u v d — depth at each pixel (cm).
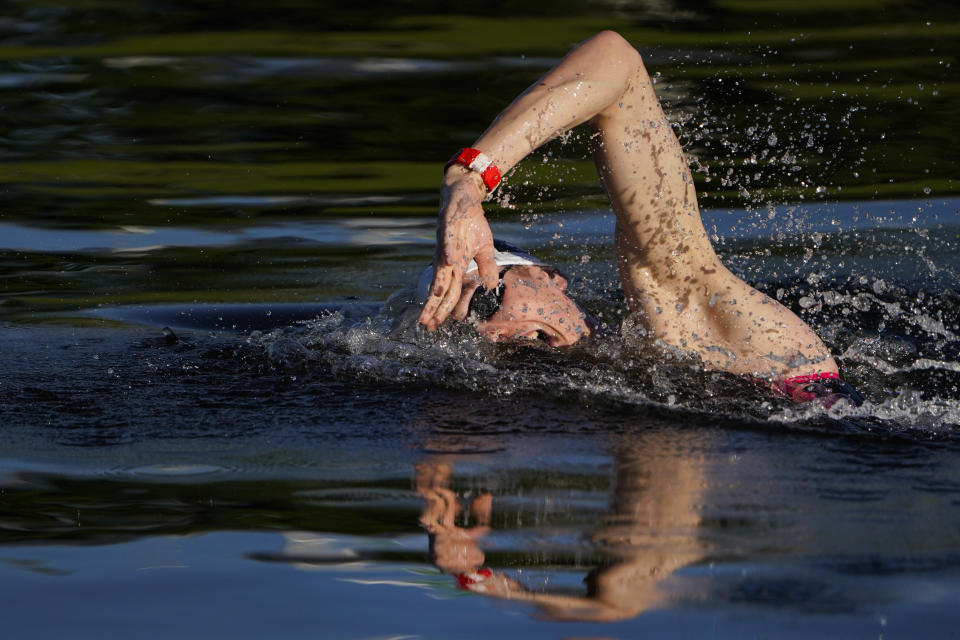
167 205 2359
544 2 4431
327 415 1210
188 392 1297
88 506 985
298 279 1916
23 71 3478
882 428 1178
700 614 786
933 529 917
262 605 820
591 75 1280
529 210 2352
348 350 1423
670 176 1338
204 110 3095
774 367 1344
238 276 1928
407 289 1555
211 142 2827
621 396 1259
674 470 1053
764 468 1055
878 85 3194
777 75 3312
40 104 3130
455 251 1180
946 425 1191
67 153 2719
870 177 2506
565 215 2314
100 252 2066
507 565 861
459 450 1106
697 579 835
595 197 2444
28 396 1283
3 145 2761
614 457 1084
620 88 1298
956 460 1084
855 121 2880
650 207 1342
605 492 995
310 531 927
